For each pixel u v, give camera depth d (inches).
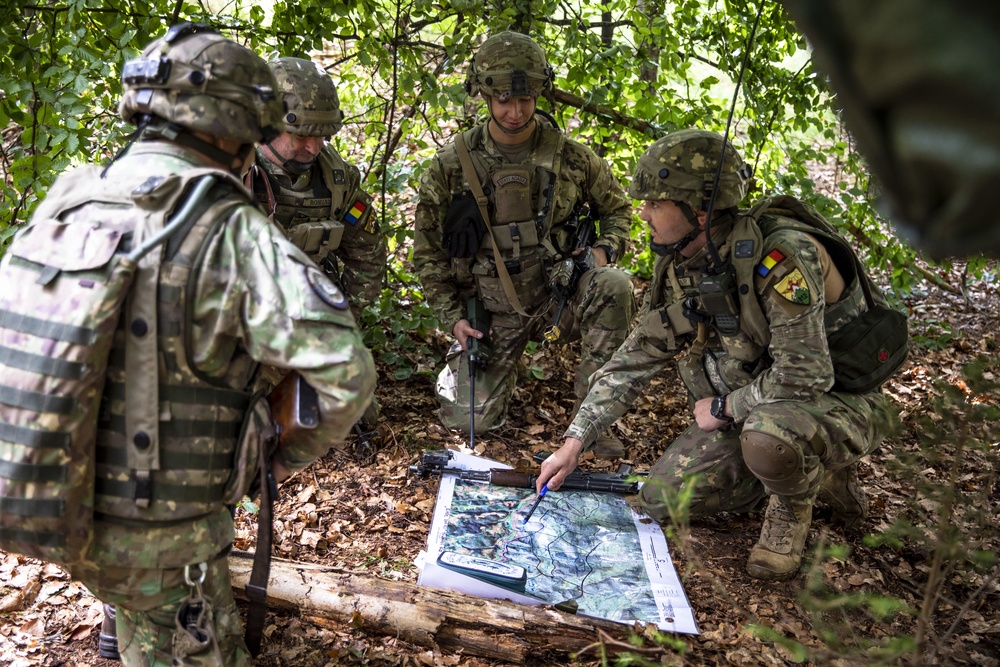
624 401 127.3
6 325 65.7
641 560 118.2
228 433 71.5
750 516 135.5
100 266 64.6
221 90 70.9
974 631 108.5
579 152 157.9
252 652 80.7
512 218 153.5
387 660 96.9
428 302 161.6
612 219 165.8
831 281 117.3
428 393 169.5
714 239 117.2
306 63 126.6
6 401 64.2
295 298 66.9
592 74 183.2
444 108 165.9
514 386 169.5
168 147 72.3
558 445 156.3
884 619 109.2
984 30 23.3
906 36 24.5
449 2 168.4
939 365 194.5
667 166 112.8
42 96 130.0
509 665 99.1
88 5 134.3
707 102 196.1
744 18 181.2
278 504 126.6
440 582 107.2
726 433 129.2
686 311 121.8
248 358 72.6
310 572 103.9
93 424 65.6
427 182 156.8
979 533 112.4
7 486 63.9
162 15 149.3
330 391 67.3
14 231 127.7
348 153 212.2
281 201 131.4
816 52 28.0
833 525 132.8
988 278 245.0
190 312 66.8
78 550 66.7
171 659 74.7
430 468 136.0
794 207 118.5
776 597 113.0
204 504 70.8
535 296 160.6
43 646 94.9
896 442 124.5
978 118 24.0
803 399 112.2
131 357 66.6
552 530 123.8
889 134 26.9
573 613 104.5
